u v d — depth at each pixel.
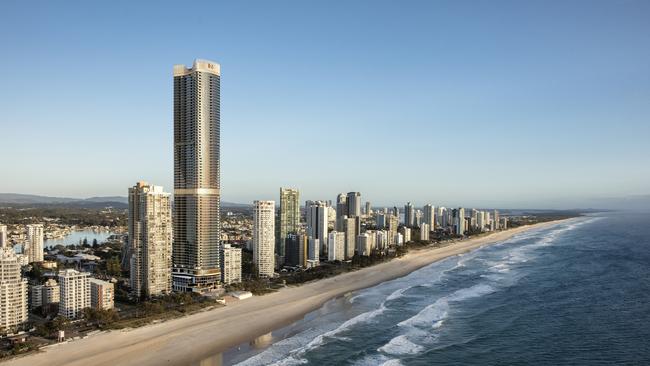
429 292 189.12
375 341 125.75
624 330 130.62
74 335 131.00
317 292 195.25
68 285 148.62
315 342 125.12
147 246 180.50
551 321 141.00
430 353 116.06
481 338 126.75
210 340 129.00
